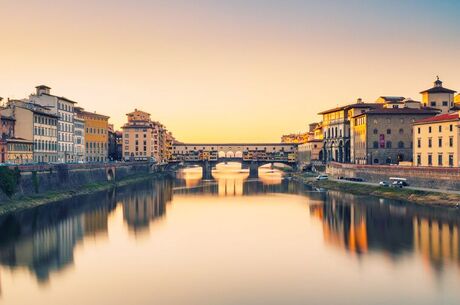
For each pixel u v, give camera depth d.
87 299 53.47
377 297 53.22
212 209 122.31
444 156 141.38
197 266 65.81
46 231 87.62
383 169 158.88
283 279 59.84
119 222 99.19
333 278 59.88
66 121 195.25
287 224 97.56
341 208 117.56
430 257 68.25
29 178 125.88
